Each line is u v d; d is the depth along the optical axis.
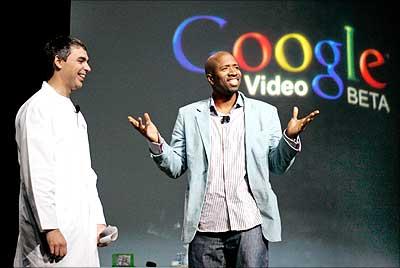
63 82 2.15
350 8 4.72
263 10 4.67
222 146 2.17
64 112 2.12
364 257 4.45
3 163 2.91
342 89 4.64
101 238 2.13
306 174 4.53
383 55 4.70
